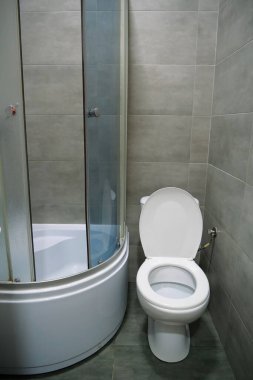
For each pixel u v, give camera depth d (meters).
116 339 1.47
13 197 1.00
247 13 1.16
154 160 1.76
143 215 1.53
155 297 1.18
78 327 1.23
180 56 1.59
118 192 1.59
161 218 1.54
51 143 1.73
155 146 1.74
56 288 1.14
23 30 1.56
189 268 1.44
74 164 1.77
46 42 1.57
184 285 1.50
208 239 1.71
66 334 1.21
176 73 1.62
